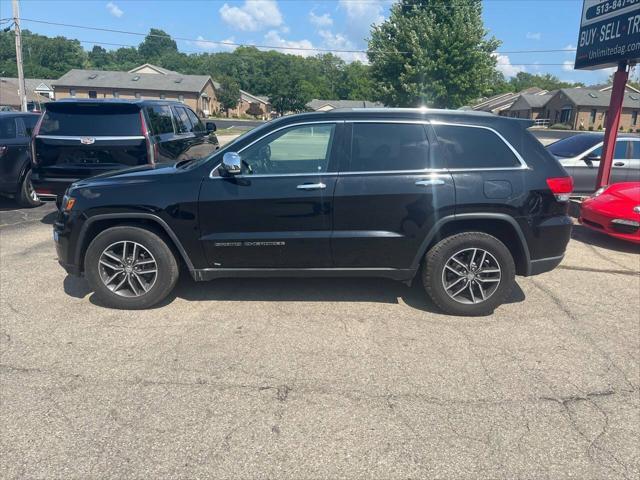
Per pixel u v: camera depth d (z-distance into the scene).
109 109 6.79
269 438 2.75
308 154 4.26
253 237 4.23
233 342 3.86
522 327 4.19
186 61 108.19
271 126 4.28
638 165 9.73
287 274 4.38
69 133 6.73
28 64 89.31
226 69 100.12
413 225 4.20
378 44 39.09
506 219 4.19
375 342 3.88
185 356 3.63
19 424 2.84
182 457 2.59
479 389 3.25
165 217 4.20
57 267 5.53
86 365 3.49
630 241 6.73
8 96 49.88
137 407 3.01
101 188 4.28
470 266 4.30
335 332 4.05
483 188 4.17
